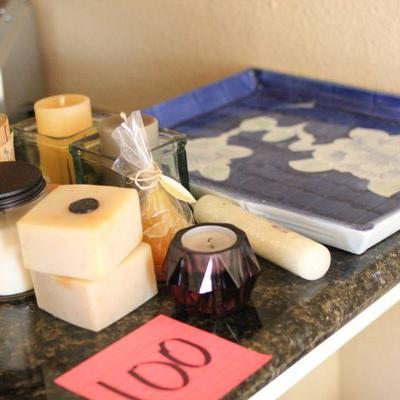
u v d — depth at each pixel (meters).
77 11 1.27
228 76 1.10
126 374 0.58
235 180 0.83
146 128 0.72
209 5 1.10
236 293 0.63
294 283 0.68
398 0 0.92
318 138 0.93
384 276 0.69
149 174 0.69
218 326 0.63
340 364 1.09
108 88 1.30
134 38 1.22
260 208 0.75
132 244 0.65
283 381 0.61
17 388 0.58
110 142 0.72
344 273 0.68
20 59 1.13
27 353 0.62
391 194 0.78
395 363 1.01
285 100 1.07
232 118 1.02
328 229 0.70
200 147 0.93
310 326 0.62
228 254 0.62
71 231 0.61
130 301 0.66
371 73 0.98
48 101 0.86
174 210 0.71
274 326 0.62
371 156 0.87
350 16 0.97
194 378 0.57
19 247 0.68
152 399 0.55
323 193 0.79
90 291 0.62
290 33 1.04
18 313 0.68
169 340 0.62
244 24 1.08
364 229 0.68
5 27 1.13
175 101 1.02
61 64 1.35
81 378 0.58
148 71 1.22
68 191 0.67
